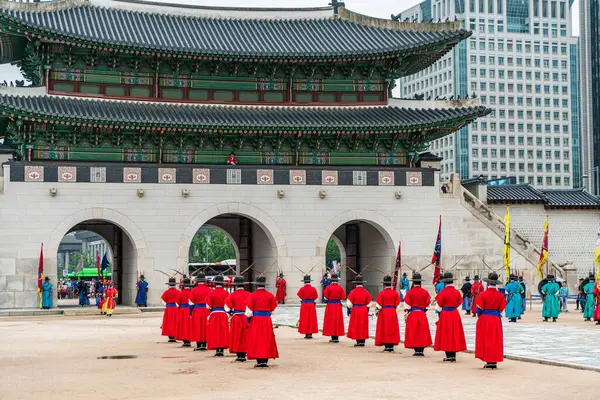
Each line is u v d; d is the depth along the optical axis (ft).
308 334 119.24
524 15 640.58
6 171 183.83
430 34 215.31
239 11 226.38
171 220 193.16
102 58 200.95
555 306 147.64
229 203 196.75
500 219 211.00
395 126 202.59
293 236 199.72
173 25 216.33
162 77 206.18
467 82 618.03
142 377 78.69
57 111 186.39
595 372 80.38
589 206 229.66
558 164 642.22
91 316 172.45
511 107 631.56
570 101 646.74
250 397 66.39
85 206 188.03
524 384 72.74
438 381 74.90
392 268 203.82
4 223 182.80
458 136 615.98
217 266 300.81
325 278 199.00
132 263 198.49
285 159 208.44
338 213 202.08
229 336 92.48
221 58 202.49
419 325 95.76
